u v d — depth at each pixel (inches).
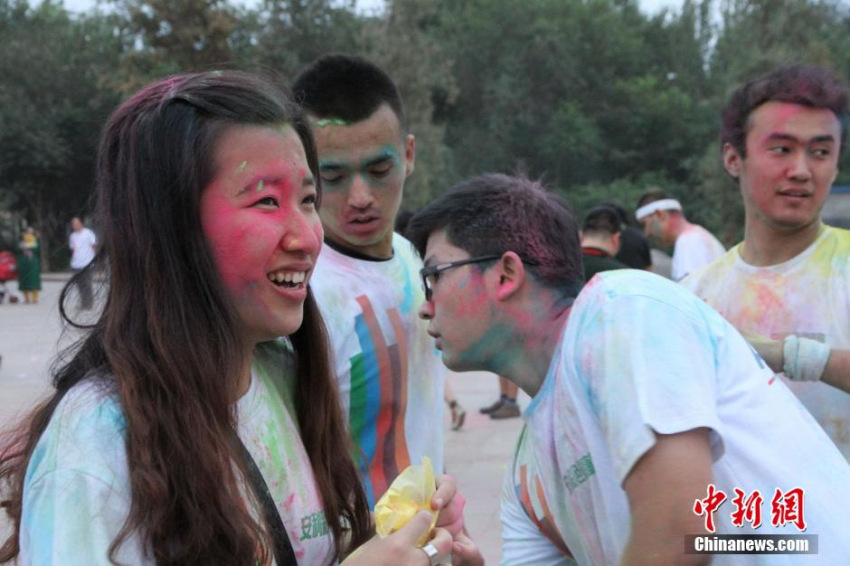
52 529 49.8
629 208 1690.5
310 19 1366.9
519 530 88.7
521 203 77.2
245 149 58.1
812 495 67.4
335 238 108.0
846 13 1498.5
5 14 1560.0
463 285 77.4
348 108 101.5
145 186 56.7
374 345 105.1
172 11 1099.3
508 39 1994.3
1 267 789.9
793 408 72.0
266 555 57.4
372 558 58.3
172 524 53.2
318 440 70.0
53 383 59.2
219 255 57.6
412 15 1336.1
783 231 110.4
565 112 1936.5
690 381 63.1
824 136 106.5
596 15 2074.3
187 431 54.4
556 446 71.8
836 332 107.0
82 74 1455.5
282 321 60.1
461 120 2020.2
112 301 57.4
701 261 260.5
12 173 1381.6
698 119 1966.0
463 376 428.8
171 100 57.6
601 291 67.9
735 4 1346.0
